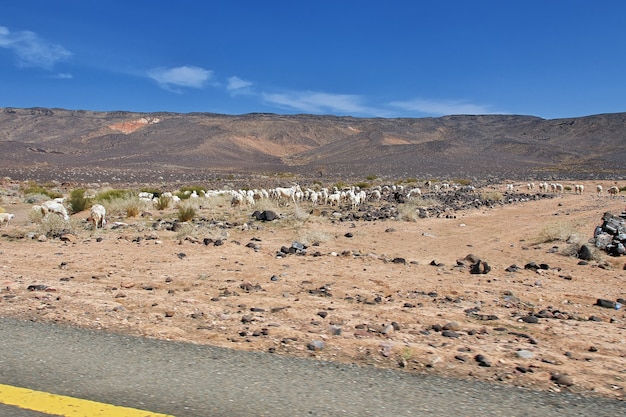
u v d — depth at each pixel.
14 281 8.77
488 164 118.69
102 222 16.81
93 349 4.89
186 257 12.01
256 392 3.93
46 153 152.75
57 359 4.57
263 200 24.12
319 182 58.88
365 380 4.27
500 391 4.14
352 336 5.93
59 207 18.28
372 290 9.13
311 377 4.30
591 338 6.36
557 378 4.53
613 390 4.33
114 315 6.45
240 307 7.46
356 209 23.62
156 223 17.94
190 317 6.66
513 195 34.56
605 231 14.55
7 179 50.31
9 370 4.30
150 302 7.46
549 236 15.29
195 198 26.64
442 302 8.30
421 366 4.81
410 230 17.30
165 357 4.71
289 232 16.52
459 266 11.72
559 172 88.62
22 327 5.62
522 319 7.25
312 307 7.61
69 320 6.07
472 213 22.64
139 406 3.65
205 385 4.05
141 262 11.24
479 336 6.24
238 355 4.88
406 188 42.66
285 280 9.73
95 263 10.94
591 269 11.53
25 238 14.39
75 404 3.67
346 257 12.49
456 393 4.05
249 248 13.48
